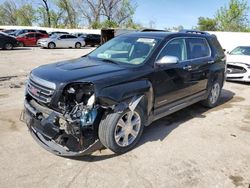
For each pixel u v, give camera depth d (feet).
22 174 10.58
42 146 12.02
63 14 179.42
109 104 11.14
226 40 83.61
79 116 10.70
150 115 13.74
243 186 10.51
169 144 13.71
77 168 11.16
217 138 14.78
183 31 17.58
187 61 16.21
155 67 13.65
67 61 14.57
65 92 10.86
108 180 10.48
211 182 10.68
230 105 21.40
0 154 11.91
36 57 51.31
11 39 67.00
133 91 12.01
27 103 12.49
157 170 11.31
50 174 10.66
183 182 10.59
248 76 29.04
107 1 164.25
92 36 97.35
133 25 168.76
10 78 28.89
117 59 14.34
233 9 137.69
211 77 18.90
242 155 12.95
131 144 12.77
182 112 19.03
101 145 12.08
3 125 15.01
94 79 11.14
